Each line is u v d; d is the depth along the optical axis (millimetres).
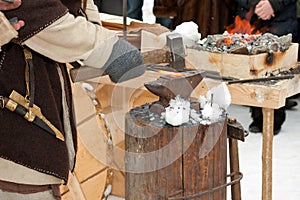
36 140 1340
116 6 3471
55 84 1408
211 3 4133
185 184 1551
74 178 1742
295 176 3270
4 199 1373
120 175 2676
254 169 3334
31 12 1266
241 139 1729
